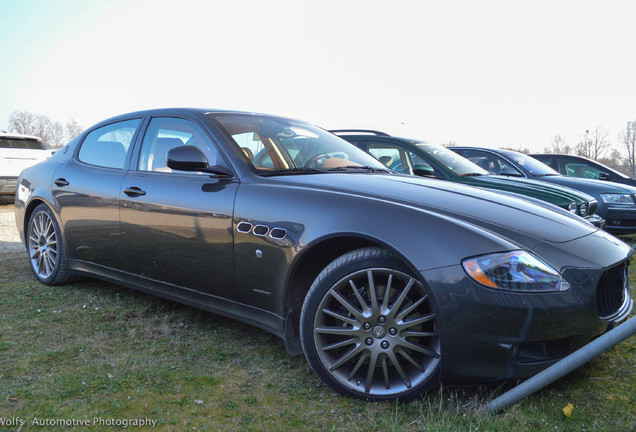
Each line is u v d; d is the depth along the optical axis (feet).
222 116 9.86
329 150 10.39
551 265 6.29
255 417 6.33
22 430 5.86
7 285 12.42
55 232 11.95
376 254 6.78
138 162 10.27
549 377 5.83
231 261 8.13
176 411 6.41
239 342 8.90
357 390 6.81
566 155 30.91
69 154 12.42
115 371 7.48
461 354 6.20
